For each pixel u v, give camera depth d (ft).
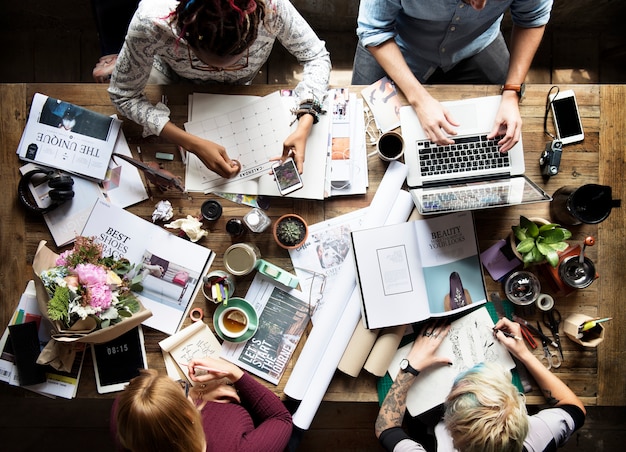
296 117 5.05
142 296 5.07
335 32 7.36
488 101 5.00
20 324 4.94
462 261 5.07
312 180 5.06
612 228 5.14
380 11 4.90
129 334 5.05
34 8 7.16
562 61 7.36
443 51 5.47
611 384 5.09
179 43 4.25
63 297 4.45
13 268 5.09
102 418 7.22
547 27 7.35
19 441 7.20
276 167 4.93
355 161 5.12
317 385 5.01
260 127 5.09
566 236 4.66
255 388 4.77
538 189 4.64
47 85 5.08
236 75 5.00
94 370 5.01
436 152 4.99
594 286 5.13
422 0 4.66
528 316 5.12
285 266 5.14
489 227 5.16
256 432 4.48
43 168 5.06
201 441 3.80
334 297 5.06
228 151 5.08
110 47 5.82
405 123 5.03
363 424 7.16
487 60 5.95
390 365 5.10
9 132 5.06
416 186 5.02
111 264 4.81
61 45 7.38
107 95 5.10
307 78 4.97
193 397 4.82
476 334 5.08
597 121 5.14
